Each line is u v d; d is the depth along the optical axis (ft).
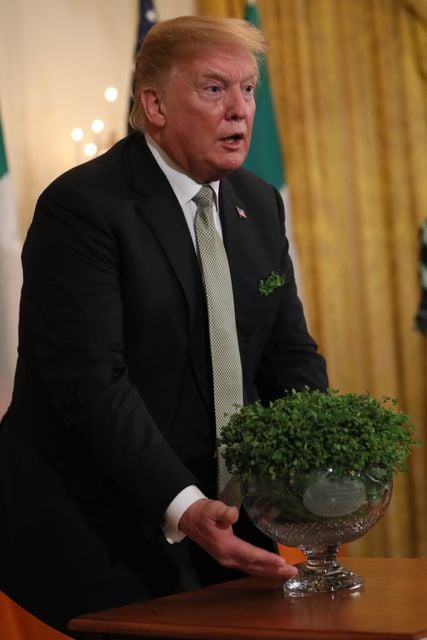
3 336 23.56
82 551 11.95
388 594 10.03
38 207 12.17
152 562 12.07
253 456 10.19
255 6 30.01
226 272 12.29
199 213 12.34
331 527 10.26
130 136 12.78
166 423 12.13
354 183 32.40
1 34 26.99
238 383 12.23
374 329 32.37
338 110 32.32
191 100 11.84
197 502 10.53
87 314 11.55
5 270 23.79
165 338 12.00
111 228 11.84
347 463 10.02
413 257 32.63
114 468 11.00
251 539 12.42
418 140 32.68
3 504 12.39
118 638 9.75
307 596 10.22
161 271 11.97
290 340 13.15
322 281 31.96
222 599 10.38
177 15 30.22
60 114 27.76
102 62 28.68
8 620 18.19
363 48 32.55
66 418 11.50
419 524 32.24
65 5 28.12
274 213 13.32
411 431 10.66
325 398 10.44
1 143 24.47
